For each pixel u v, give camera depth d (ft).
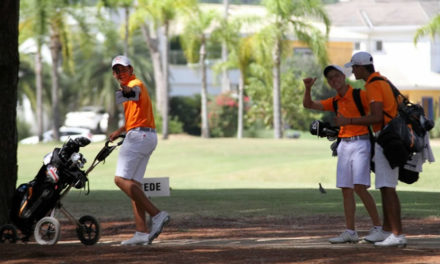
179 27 483.51
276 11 378.32
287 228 101.19
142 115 75.77
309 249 67.26
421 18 538.06
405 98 72.49
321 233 92.53
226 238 88.53
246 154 306.76
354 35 530.68
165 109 395.14
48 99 504.02
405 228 97.04
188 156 306.96
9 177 92.02
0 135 91.50
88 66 470.39
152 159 303.68
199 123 488.85
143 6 390.01
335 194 166.20
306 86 76.48
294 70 474.49
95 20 431.43
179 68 531.50
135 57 481.87
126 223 108.47
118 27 482.28
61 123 511.81
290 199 151.74
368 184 73.26
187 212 125.08
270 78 406.82
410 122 70.49
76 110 513.86
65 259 62.23
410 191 171.94
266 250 66.59
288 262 58.54
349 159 73.46
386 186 70.49
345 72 74.49
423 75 526.98
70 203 142.92
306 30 385.70
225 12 502.79
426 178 213.25
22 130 508.12
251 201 147.13
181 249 68.39
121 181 75.72
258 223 108.47
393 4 564.71
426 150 71.67
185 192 175.52
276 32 382.42
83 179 77.66
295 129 475.31
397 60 540.52
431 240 77.00
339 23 550.36
